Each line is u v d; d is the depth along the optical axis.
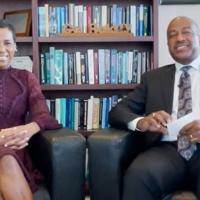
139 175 1.67
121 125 1.94
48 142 1.69
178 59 2.02
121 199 1.72
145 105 2.11
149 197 1.67
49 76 2.69
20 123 1.96
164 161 1.75
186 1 2.87
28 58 2.65
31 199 1.53
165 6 2.88
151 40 2.65
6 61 1.99
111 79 2.73
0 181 1.49
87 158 1.77
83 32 2.64
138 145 2.03
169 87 2.03
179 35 2.01
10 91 1.96
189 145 1.81
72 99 2.73
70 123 2.73
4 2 2.84
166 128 1.80
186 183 1.80
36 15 2.59
